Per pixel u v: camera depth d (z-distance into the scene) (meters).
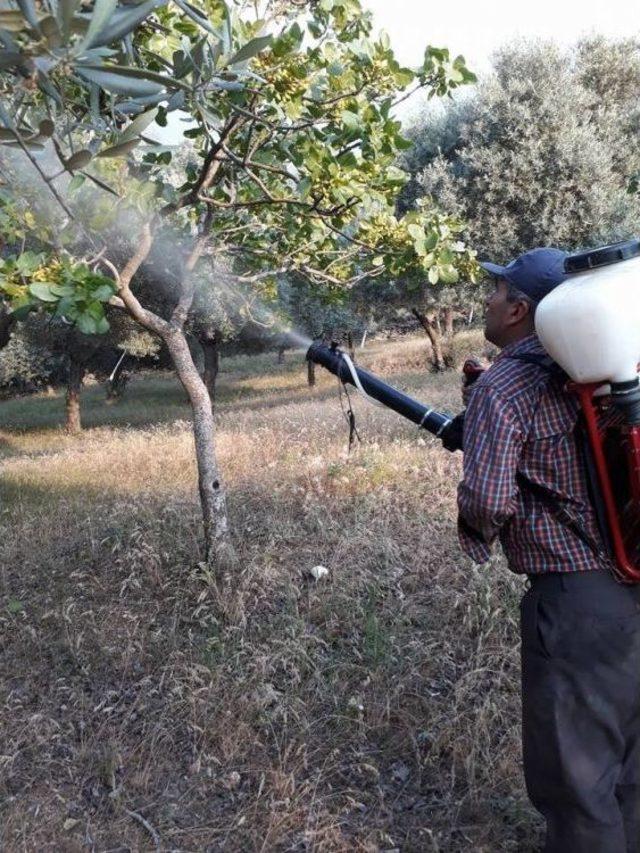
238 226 5.18
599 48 16.17
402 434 8.48
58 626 4.20
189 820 2.76
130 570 4.79
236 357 33.62
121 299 4.38
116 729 3.29
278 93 3.64
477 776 2.81
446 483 6.10
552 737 2.06
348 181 3.81
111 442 11.74
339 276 5.22
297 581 4.42
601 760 2.06
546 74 14.51
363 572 4.34
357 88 3.93
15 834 2.73
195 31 3.52
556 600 2.06
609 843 2.04
